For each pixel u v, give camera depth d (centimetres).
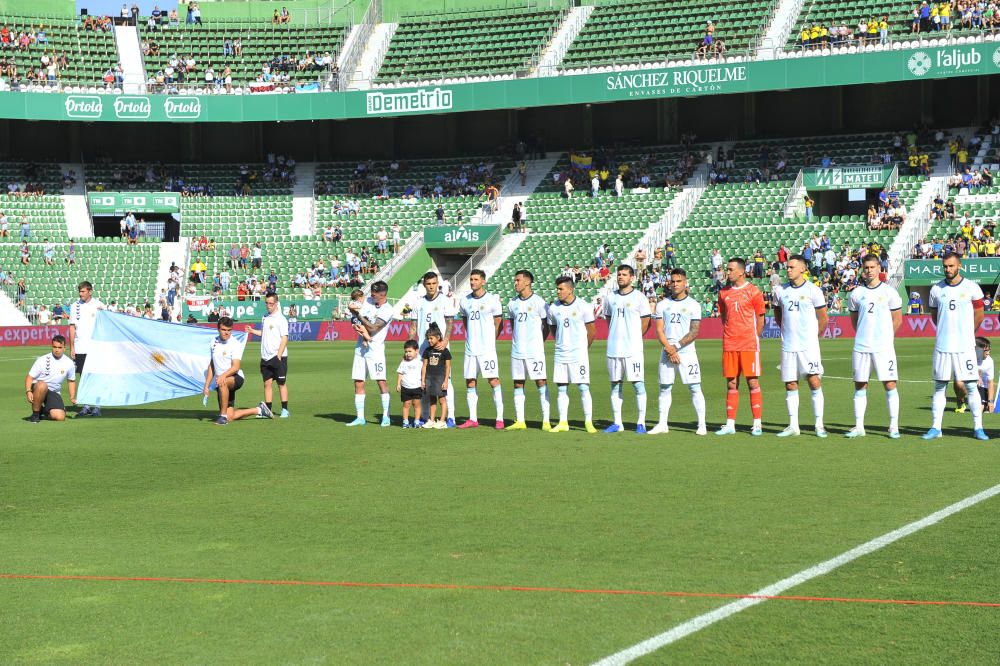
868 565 732
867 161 4819
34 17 5600
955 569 719
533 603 658
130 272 4866
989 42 4450
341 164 5597
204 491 1046
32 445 1388
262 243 5100
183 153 5694
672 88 4872
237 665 562
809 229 4562
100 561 776
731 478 1073
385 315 1538
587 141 5522
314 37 5850
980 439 1329
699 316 1405
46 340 4362
